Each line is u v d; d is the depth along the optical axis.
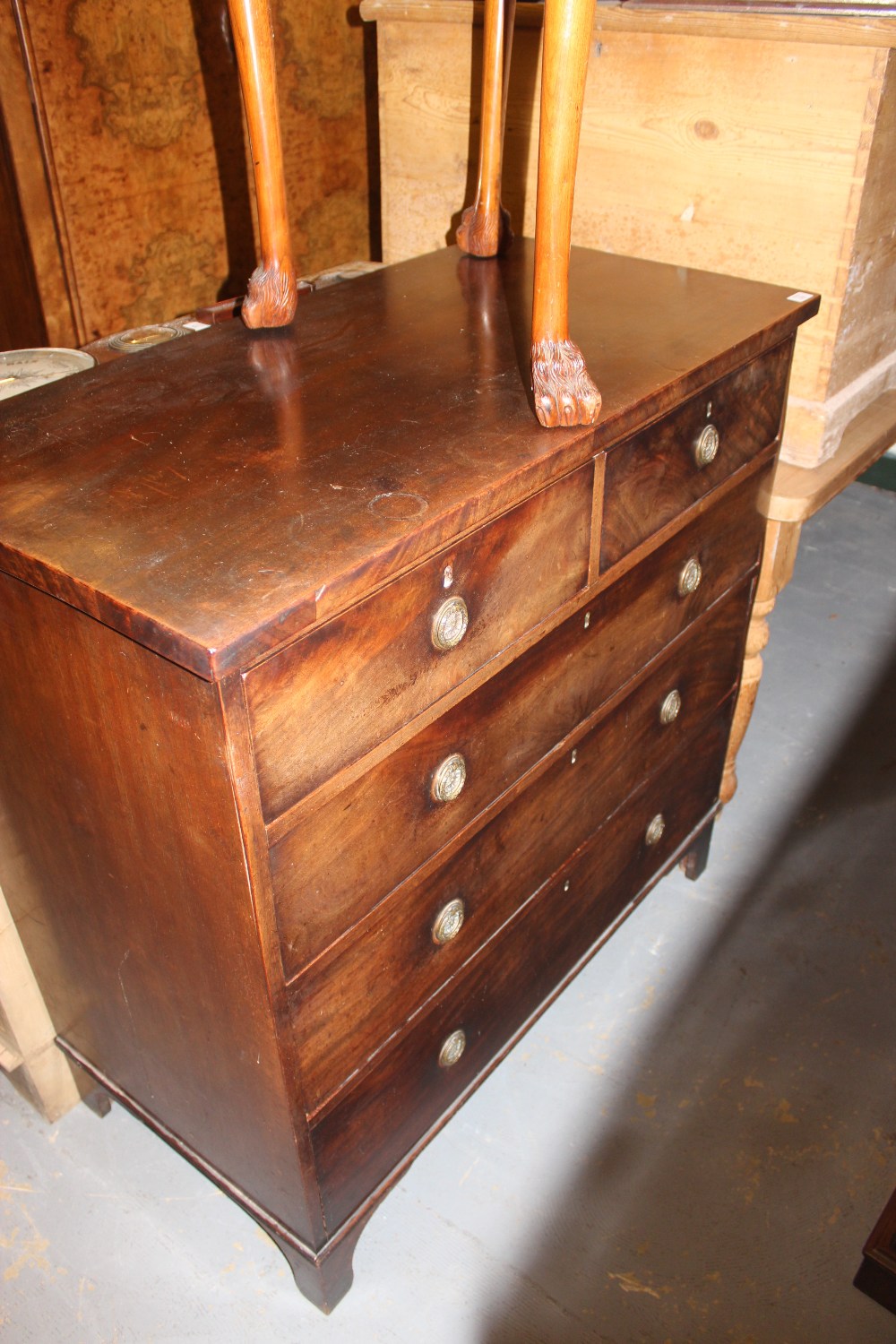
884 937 1.78
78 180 1.99
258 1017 0.97
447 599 0.93
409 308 1.33
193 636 0.72
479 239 1.48
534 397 1.00
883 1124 1.49
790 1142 1.47
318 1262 1.17
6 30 1.77
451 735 1.02
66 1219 1.39
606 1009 1.66
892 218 1.55
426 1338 1.27
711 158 1.52
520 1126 1.50
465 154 1.77
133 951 1.09
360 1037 1.09
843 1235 1.37
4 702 0.98
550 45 0.87
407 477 0.92
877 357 1.75
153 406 1.07
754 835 1.99
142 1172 1.44
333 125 2.47
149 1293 1.31
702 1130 1.49
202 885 0.91
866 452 1.69
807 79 1.39
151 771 0.87
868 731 2.24
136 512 0.88
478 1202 1.41
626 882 1.59
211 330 1.27
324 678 0.83
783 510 1.53
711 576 1.42
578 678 1.20
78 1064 1.40
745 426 1.32
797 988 1.69
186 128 2.14
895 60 1.34
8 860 1.19
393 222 1.94
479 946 1.24
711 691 1.59
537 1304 1.30
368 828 0.97
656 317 1.28
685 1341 1.26
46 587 0.82
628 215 1.65
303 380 1.13
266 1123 1.08
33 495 0.91
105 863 1.02
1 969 1.33
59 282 2.03
